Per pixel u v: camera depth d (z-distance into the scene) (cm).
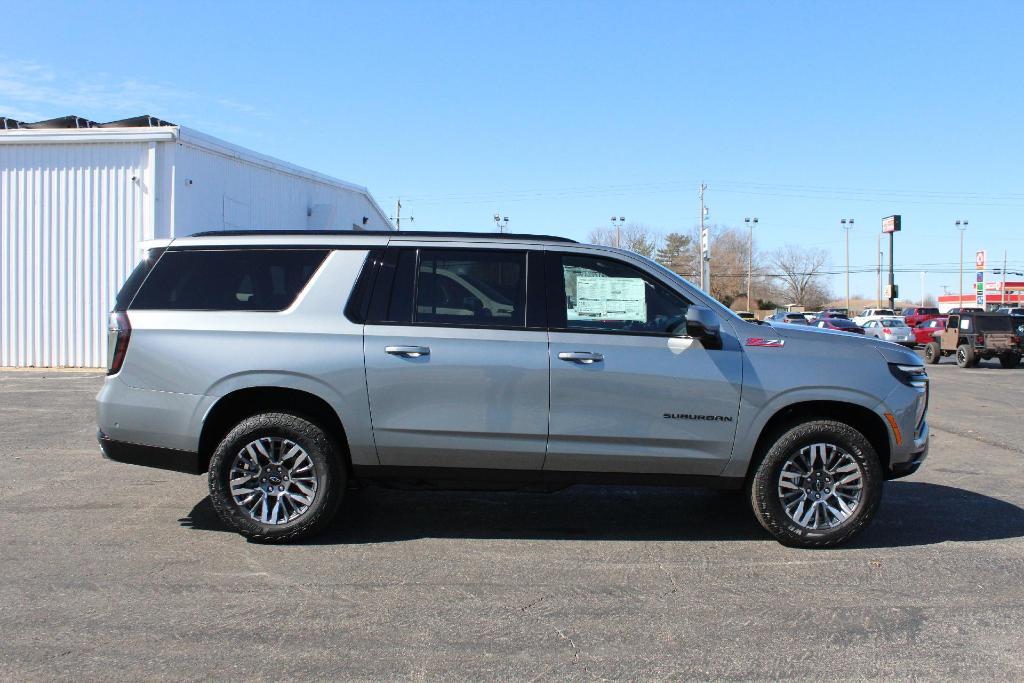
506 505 653
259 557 518
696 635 407
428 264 546
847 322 3669
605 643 398
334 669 368
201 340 534
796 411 554
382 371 527
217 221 1741
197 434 533
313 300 539
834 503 544
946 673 368
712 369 529
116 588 462
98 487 691
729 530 589
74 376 1527
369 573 492
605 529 590
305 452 536
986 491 718
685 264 7219
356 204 2470
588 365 524
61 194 1650
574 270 545
